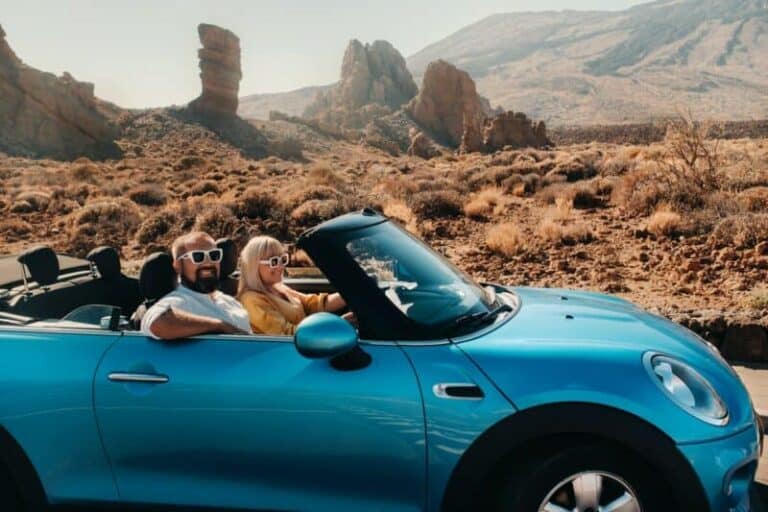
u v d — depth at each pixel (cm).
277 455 306
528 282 1014
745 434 298
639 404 285
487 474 301
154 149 8325
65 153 7519
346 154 10206
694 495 283
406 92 18375
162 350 321
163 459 315
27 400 320
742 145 2941
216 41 9419
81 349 326
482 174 2586
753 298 812
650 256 1145
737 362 607
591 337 323
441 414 295
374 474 303
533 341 315
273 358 312
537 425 288
